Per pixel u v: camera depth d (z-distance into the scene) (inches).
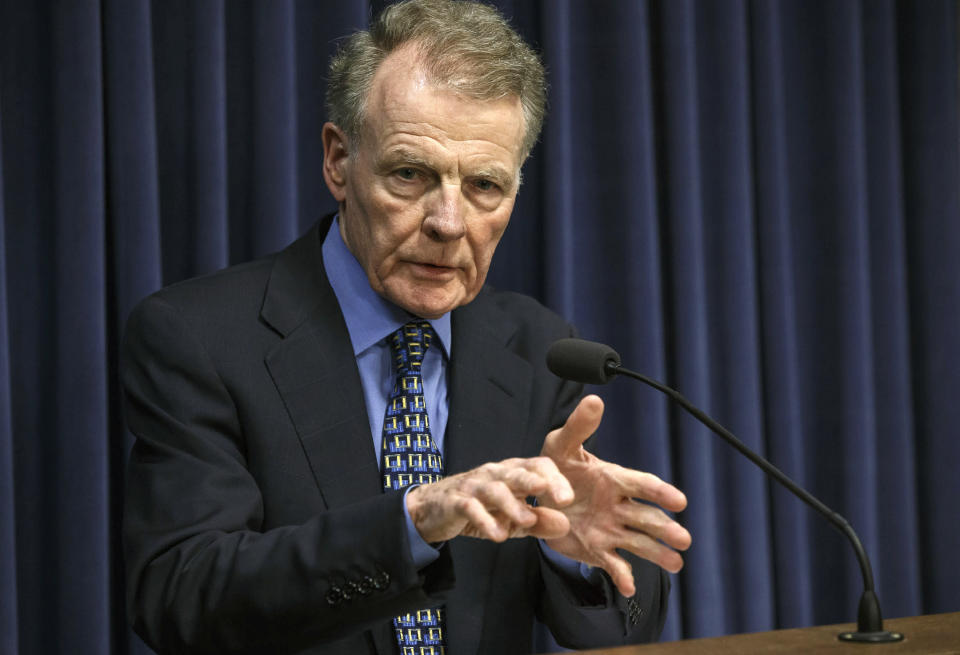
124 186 142.5
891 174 191.9
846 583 185.8
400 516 81.8
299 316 106.7
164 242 148.6
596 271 172.7
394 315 109.3
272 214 149.7
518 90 104.0
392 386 108.4
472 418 107.3
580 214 172.1
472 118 101.8
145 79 143.3
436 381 110.5
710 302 180.1
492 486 75.6
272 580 84.9
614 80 172.6
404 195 102.7
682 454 173.2
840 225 187.9
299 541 85.8
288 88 150.9
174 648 88.4
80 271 138.6
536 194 169.3
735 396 178.2
